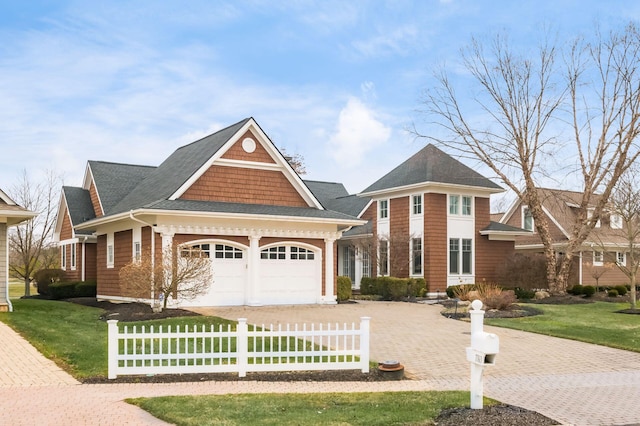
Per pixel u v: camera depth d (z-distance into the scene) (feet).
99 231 92.99
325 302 85.20
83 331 53.26
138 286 65.62
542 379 39.14
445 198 107.24
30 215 66.23
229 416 27.61
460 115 104.32
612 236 124.47
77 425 26.03
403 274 107.65
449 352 47.91
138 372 36.78
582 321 68.49
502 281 108.88
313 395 32.55
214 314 68.28
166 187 81.76
